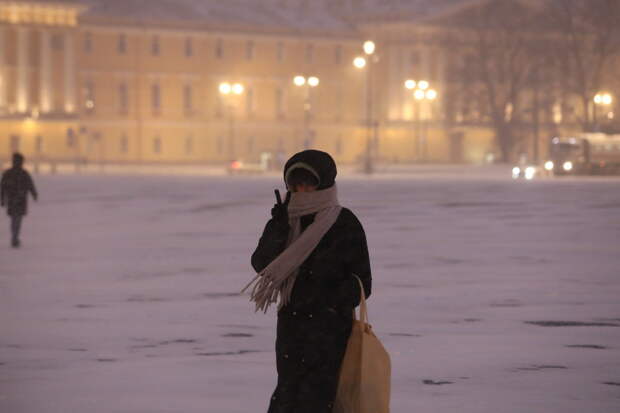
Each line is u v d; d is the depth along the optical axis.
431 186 92.19
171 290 25.31
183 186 94.94
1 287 26.25
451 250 34.53
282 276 10.55
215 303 22.97
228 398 13.95
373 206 60.31
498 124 194.88
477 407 13.48
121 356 16.92
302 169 10.73
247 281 27.02
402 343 17.80
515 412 13.23
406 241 37.81
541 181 108.06
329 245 10.66
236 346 17.75
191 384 14.79
